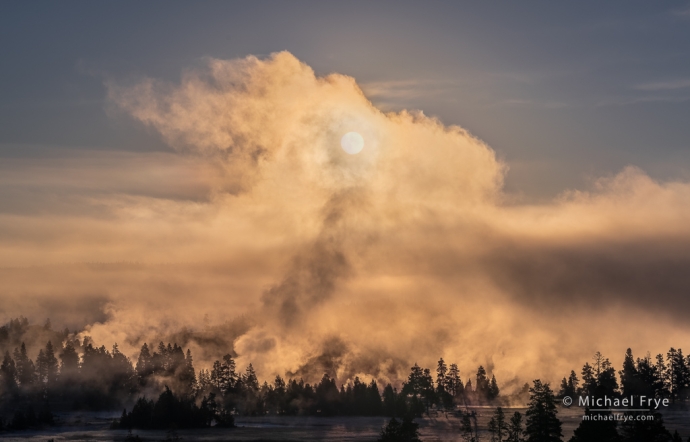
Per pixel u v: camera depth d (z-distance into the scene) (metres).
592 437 165.75
